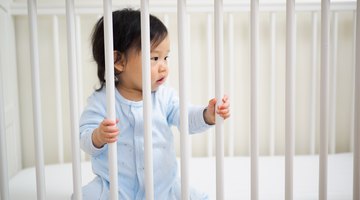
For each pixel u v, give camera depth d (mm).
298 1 1559
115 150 774
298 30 1581
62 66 1521
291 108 759
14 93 1458
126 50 930
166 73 928
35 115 782
